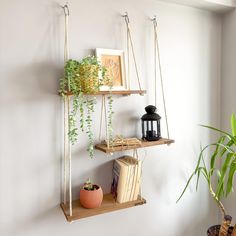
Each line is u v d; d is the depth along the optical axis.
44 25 1.26
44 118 1.28
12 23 1.19
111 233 1.51
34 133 1.27
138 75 1.54
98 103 1.42
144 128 1.54
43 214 1.31
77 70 1.19
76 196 1.39
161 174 1.67
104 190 1.47
